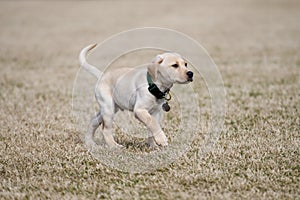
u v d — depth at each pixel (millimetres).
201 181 4457
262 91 8164
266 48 12781
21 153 5238
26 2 24141
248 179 4480
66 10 21438
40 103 7547
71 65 10984
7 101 7691
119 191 4285
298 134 5762
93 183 4465
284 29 15922
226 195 4113
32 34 15656
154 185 4379
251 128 6090
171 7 21828
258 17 18719
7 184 4414
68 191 4277
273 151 5199
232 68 10297
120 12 20453
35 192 4250
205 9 21109
